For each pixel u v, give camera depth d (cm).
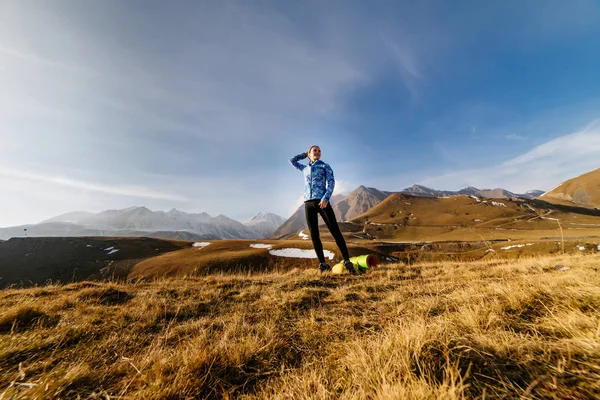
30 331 262
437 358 157
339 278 518
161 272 4719
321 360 193
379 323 267
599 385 120
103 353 218
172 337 254
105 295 418
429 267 676
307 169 628
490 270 560
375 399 130
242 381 175
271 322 279
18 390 156
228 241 7469
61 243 7994
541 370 137
